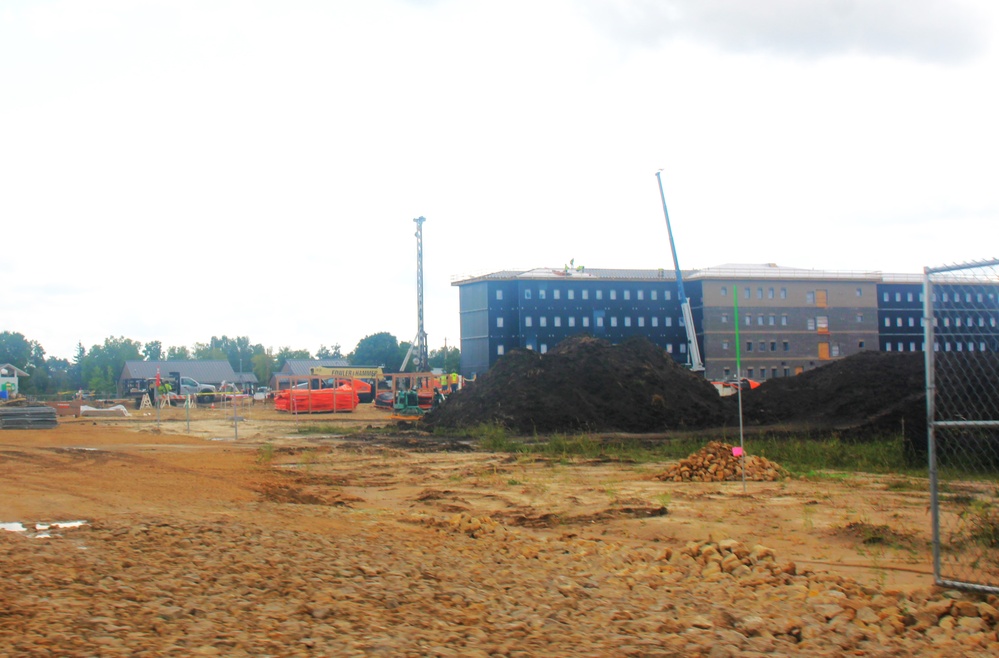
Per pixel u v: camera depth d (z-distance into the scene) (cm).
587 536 1408
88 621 625
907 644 773
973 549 1160
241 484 1920
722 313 9425
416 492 1925
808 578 1025
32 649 543
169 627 645
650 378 3822
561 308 9400
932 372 915
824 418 3441
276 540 1112
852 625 821
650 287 9600
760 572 1047
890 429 2938
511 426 3553
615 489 1917
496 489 1942
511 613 805
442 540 1267
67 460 2312
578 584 975
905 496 1733
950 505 1538
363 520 1477
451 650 648
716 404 3834
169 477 1964
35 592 709
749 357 9450
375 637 665
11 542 989
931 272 905
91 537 1081
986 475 1709
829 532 1365
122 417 5516
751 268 9969
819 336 9650
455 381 6644
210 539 1080
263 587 822
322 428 3988
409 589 867
